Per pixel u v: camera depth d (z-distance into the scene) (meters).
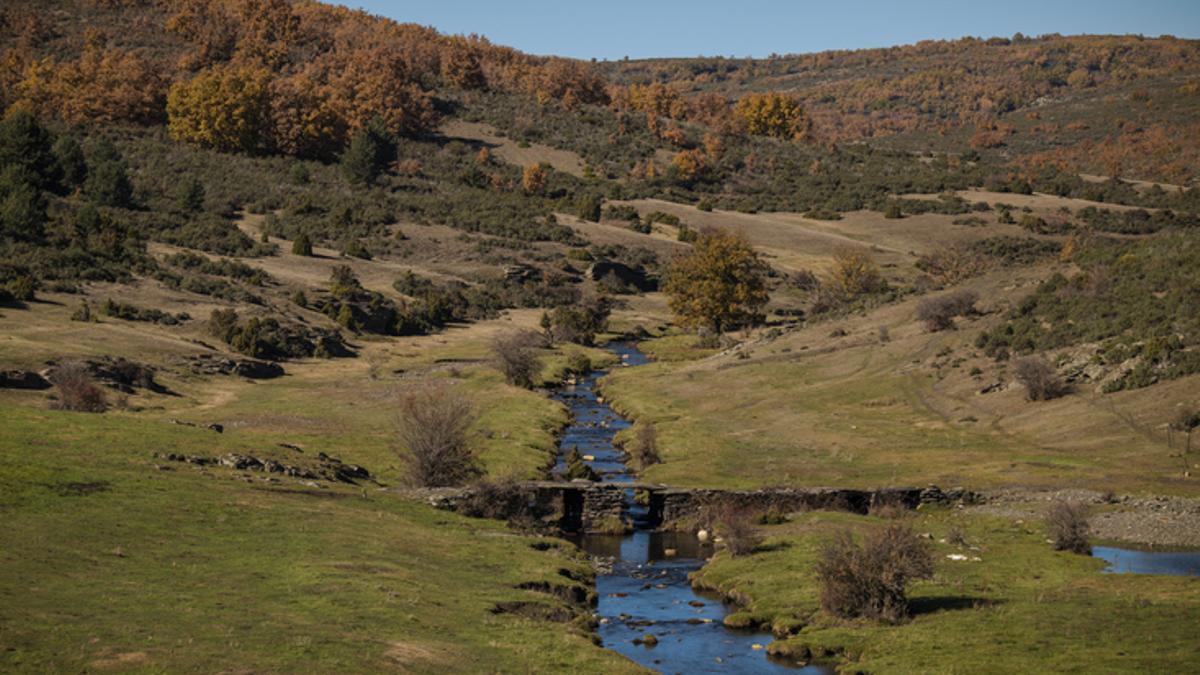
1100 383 70.62
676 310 133.88
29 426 49.91
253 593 30.59
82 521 35.88
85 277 111.44
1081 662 27.67
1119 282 86.56
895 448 64.69
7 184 135.88
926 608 34.22
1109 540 44.00
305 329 112.69
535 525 49.03
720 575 40.28
